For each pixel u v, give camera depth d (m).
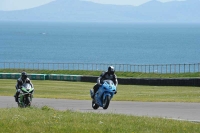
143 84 119.25
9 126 32.75
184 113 46.03
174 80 114.25
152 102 59.03
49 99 67.50
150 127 32.75
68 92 94.69
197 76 137.88
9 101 65.06
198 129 32.50
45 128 31.91
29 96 53.72
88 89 104.81
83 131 31.00
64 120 35.28
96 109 51.75
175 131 31.50
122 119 36.34
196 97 69.94
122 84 121.81
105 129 31.56
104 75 51.28
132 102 59.62
